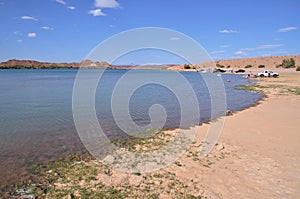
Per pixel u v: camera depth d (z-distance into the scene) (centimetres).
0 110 1770
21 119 1455
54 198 577
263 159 807
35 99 2366
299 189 617
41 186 639
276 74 5491
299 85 3584
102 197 575
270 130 1163
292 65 9775
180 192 600
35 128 1240
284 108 1766
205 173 708
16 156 853
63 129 1226
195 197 578
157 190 609
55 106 1955
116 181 656
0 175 705
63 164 780
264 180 664
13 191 619
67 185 640
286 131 1142
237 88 3434
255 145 951
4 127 1260
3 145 970
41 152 894
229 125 1280
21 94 2778
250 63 11919
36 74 8044
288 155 841
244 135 1090
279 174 698
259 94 2688
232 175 694
